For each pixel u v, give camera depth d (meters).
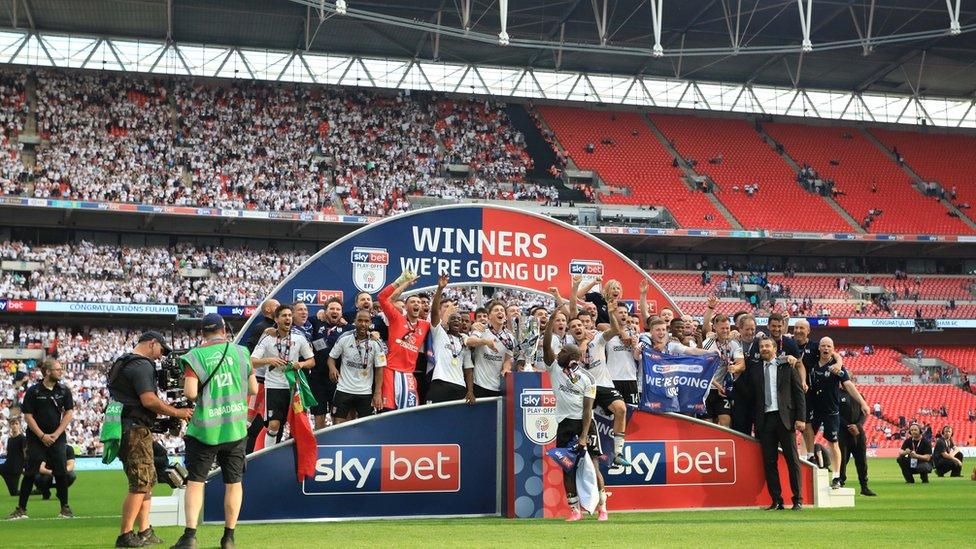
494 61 50.44
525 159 48.78
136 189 40.00
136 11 42.16
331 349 12.10
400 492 10.75
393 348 11.58
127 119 43.53
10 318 37.94
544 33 45.84
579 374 10.08
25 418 11.52
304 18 43.00
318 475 10.51
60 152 41.25
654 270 47.47
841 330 47.22
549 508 10.70
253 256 42.16
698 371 12.15
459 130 49.12
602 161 49.66
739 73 52.31
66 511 11.62
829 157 52.91
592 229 44.41
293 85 47.91
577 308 12.33
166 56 46.00
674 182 49.25
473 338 11.47
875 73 51.88
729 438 11.93
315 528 9.55
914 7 42.34
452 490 10.93
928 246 49.44
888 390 43.66
